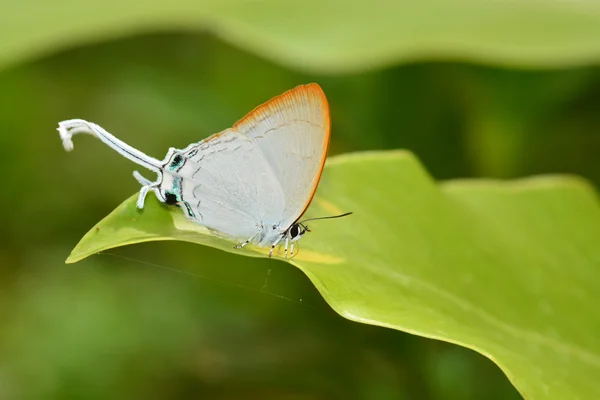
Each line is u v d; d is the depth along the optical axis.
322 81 0.65
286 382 0.63
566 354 0.56
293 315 0.63
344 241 0.56
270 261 0.63
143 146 0.76
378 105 0.65
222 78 0.70
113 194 0.78
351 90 0.65
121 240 0.54
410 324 0.54
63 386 0.65
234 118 0.69
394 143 0.65
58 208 0.77
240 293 0.64
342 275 0.55
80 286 0.68
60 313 0.66
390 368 0.62
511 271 0.57
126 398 0.65
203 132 0.69
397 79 0.64
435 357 0.61
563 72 0.63
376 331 0.62
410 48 0.57
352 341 0.62
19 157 0.78
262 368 0.63
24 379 0.65
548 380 0.54
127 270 0.68
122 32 0.58
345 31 0.57
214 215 0.56
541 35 0.57
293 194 0.56
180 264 0.66
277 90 0.69
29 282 0.72
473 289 0.56
